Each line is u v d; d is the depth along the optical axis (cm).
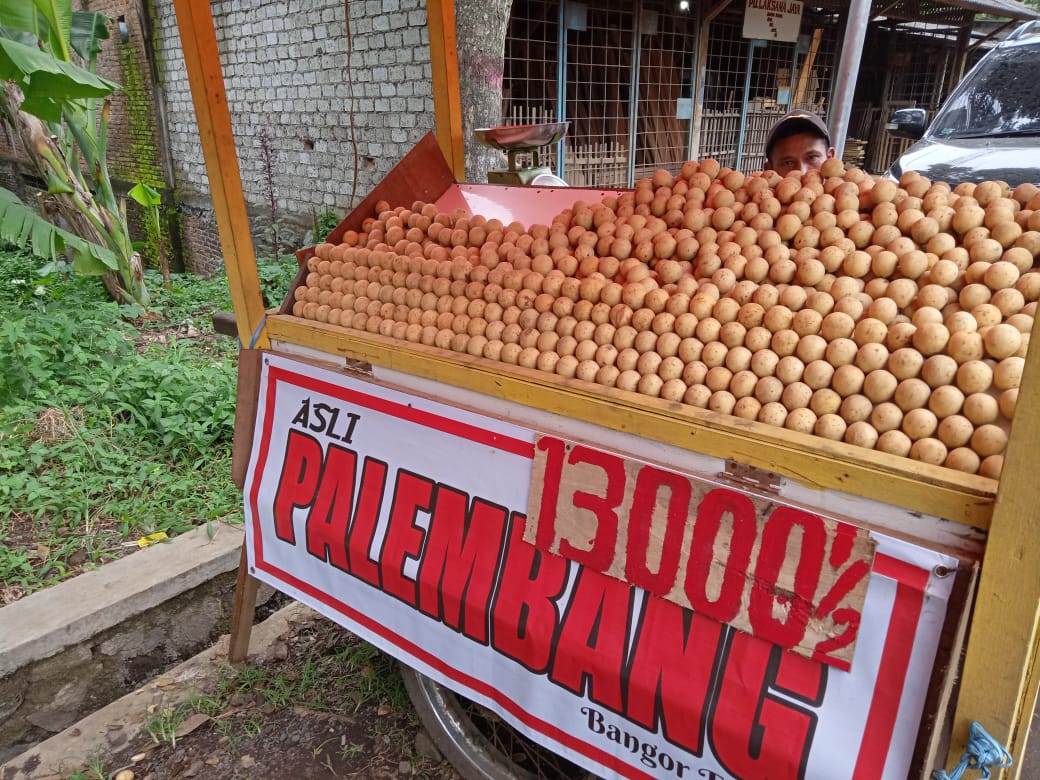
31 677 233
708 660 131
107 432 359
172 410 369
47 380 390
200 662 255
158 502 311
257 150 785
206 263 908
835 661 117
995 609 103
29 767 214
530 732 161
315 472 203
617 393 144
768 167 304
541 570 155
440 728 201
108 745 222
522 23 693
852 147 998
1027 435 94
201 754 220
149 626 260
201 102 210
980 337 118
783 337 133
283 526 211
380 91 624
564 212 189
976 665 107
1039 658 108
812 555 119
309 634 269
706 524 130
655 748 140
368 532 188
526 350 162
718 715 128
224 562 274
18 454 323
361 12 609
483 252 183
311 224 749
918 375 122
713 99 919
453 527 171
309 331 206
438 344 179
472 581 165
